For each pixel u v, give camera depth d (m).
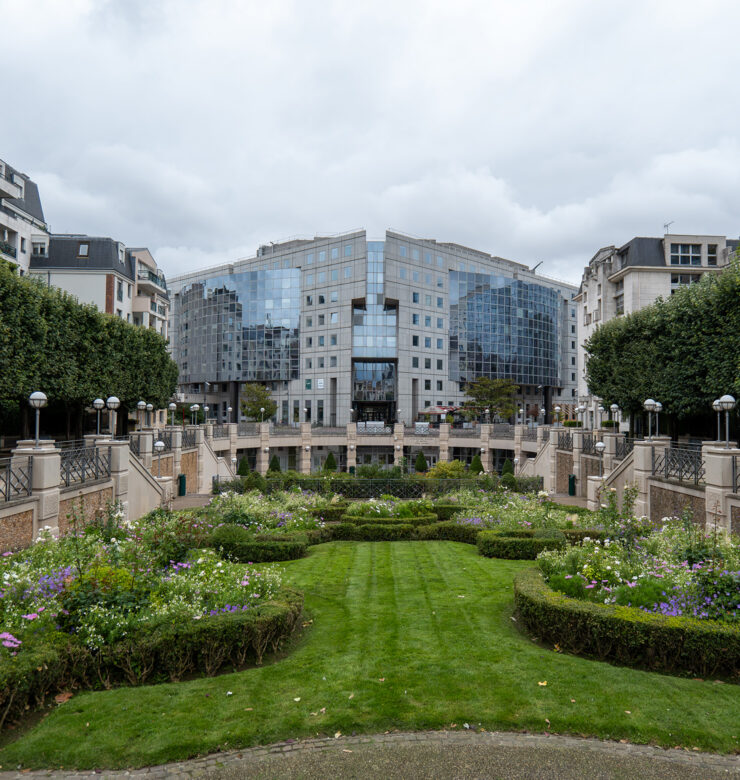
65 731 5.65
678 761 5.20
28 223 39.44
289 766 5.15
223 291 69.44
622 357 28.58
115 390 28.44
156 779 4.99
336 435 45.44
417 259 64.38
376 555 14.62
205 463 31.22
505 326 70.50
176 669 6.86
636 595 7.86
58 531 12.86
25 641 6.34
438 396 65.69
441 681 6.73
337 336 62.19
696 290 23.38
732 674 6.88
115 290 41.62
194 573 9.14
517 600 8.88
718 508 12.96
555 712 5.98
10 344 19.48
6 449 27.05
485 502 19.91
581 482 27.53
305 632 8.66
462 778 4.97
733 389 20.53
